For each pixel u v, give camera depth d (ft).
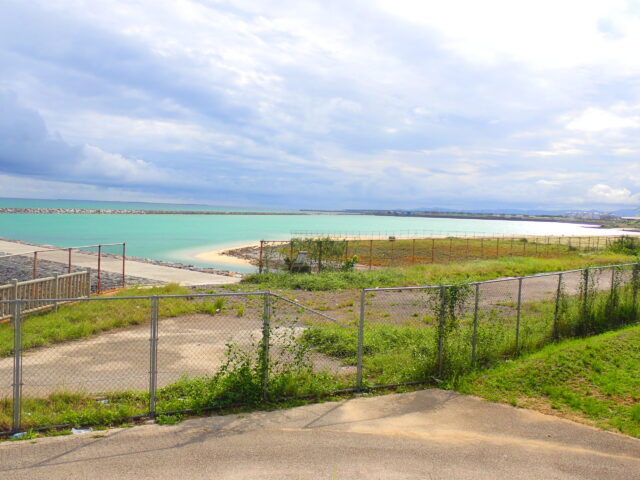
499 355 36.73
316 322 48.98
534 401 28.45
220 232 341.41
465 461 20.44
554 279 90.79
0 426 22.65
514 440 22.84
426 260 160.15
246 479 18.37
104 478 18.15
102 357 35.60
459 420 25.26
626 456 21.43
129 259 129.90
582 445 22.45
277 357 35.83
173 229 356.59
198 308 53.93
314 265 111.75
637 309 52.08
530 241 289.12
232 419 24.49
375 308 59.88
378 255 178.70
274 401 27.09
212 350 38.32
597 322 47.26
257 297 63.16
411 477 18.92
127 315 48.44
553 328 43.14
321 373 31.17
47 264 110.01
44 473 18.42
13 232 271.49
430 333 41.57
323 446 21.52
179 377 31.40
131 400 26.53
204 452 20.56
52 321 44.98
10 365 32.94
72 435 22.06
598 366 34.17
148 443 21.34
